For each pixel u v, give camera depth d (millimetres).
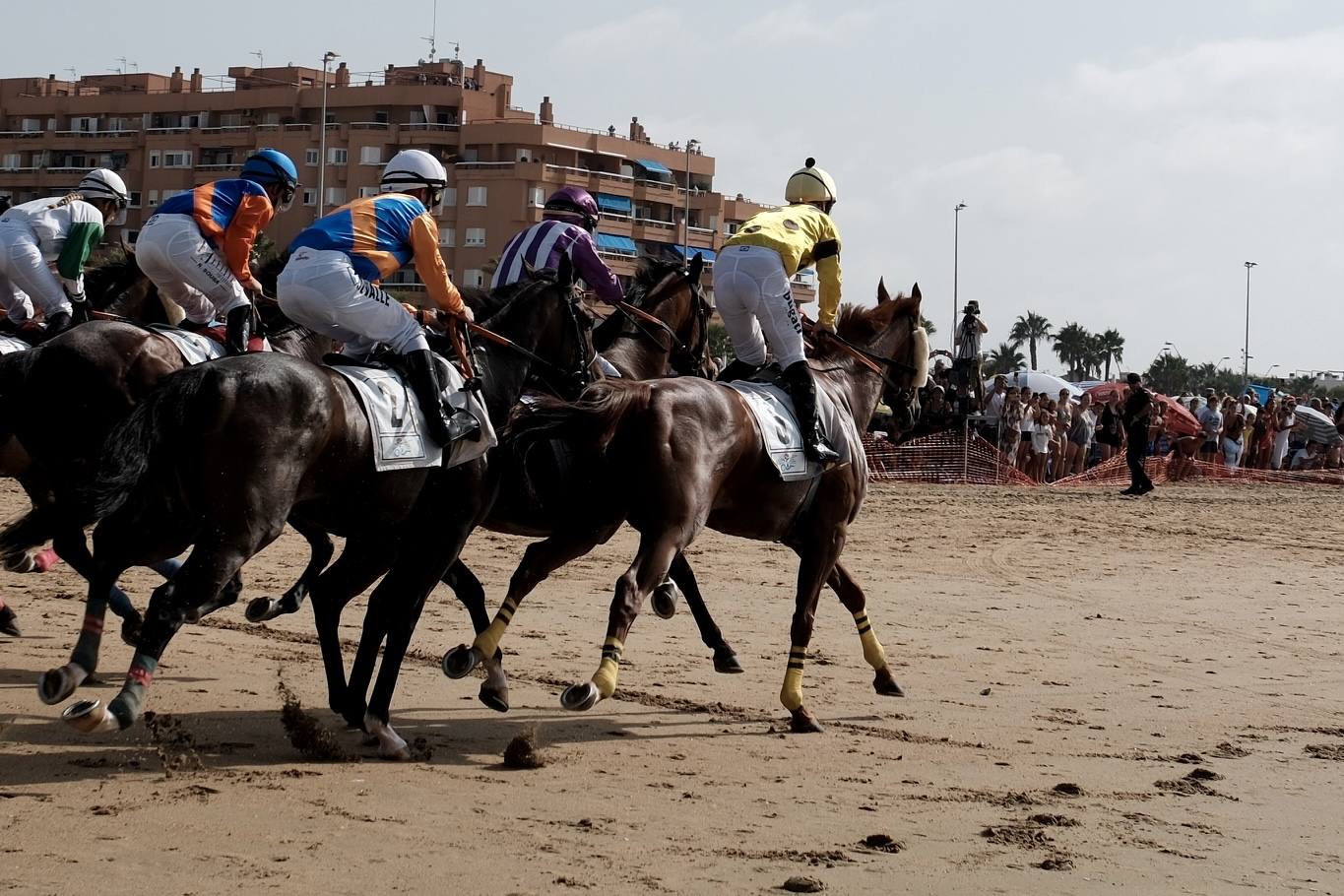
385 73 70625
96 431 7676
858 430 8672
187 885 4652
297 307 6828
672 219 71438
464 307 7184
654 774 6473
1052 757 7113
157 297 9508
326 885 4711
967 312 18859
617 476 7094
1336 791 6629
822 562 7812
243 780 5988
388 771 6293
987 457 25812
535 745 6512
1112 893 5008
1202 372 125500
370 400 6359
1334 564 16250
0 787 5691
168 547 6207
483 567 13016
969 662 9734
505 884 4805
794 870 5109
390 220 6910
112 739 6598
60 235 9000
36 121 74875
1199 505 23094
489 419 7148
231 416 5793
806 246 8062
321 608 6969
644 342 9281
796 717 7504
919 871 5164
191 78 74438
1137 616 12070
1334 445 32844
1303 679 9531
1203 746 7465
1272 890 5125
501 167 65375
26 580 11289
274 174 7852
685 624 10680
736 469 7320
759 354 8266
